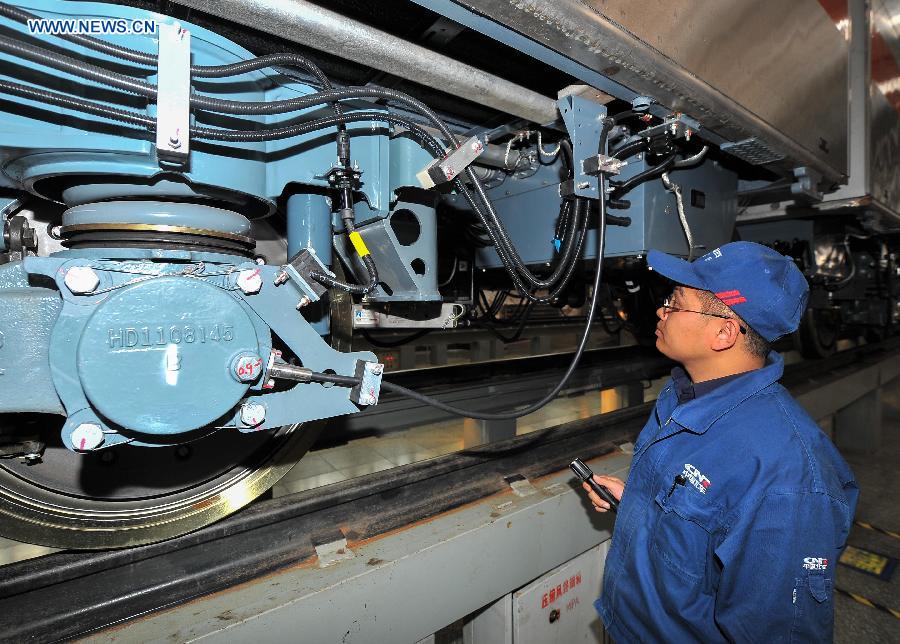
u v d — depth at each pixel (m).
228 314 0.73
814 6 1.66
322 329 1.21
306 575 1.04
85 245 0.81
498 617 1.40
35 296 0.69
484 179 1.78
